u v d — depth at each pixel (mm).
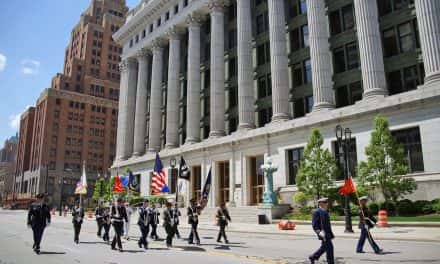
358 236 17891
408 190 24031
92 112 121312
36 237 13812
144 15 59844
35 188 111000
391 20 32094
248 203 37344
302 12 39406
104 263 11172
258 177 37688
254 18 44500
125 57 64750
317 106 32875
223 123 43500
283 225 23250
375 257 11852
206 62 50781
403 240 16125
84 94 120812
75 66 126312
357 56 33625
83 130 118500
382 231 19469
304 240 17906
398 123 27391
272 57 37688
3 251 14422
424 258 11438
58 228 30078
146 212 15344
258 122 41438
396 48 31578
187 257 12352
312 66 34000
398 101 27281
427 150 25641
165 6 55781
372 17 31109
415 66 30031
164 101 58250
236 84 44938
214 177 41531
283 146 34875
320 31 34156
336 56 35531
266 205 29656
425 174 25328
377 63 30109
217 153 41688
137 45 61406
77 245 16594
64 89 122250
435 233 17406
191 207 16766
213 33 45312
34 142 121125
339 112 30719
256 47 43500
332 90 34094
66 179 112438
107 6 142000
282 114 36094
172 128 50562
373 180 24422
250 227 25906
